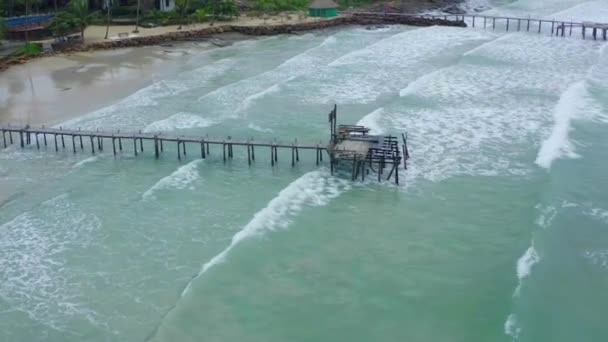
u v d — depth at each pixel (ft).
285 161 137.90
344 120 157.99
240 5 314.76
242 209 116.98
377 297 91.40
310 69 207.00
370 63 212.23
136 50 239.09
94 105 172.86
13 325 85.20
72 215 114.42
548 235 104.12
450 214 113.80
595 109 161.27
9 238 106.52
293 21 284.20
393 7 334.44
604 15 304.91
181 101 176.14
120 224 111.34
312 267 98.53
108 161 139.33
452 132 149.28
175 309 88.33
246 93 182.19
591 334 82.12
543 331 82.43
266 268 98.12
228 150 140.77
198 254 102.17
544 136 145.59
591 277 93.71
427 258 100.68
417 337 83.05
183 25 271.90
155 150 141.28
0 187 125.80
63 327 84.79
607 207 113.39
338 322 86.43
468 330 83.82
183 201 119.85
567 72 196.34
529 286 91.25
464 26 281.95
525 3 352.08
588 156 133.90
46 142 149.79
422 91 178.29
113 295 91.66
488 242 104.47
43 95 181.98
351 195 121.29
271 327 85.46
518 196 119.14
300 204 117.70
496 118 157.38
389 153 127.95
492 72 196.65
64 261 100.12
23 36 243.81
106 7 282.15
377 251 102.83
